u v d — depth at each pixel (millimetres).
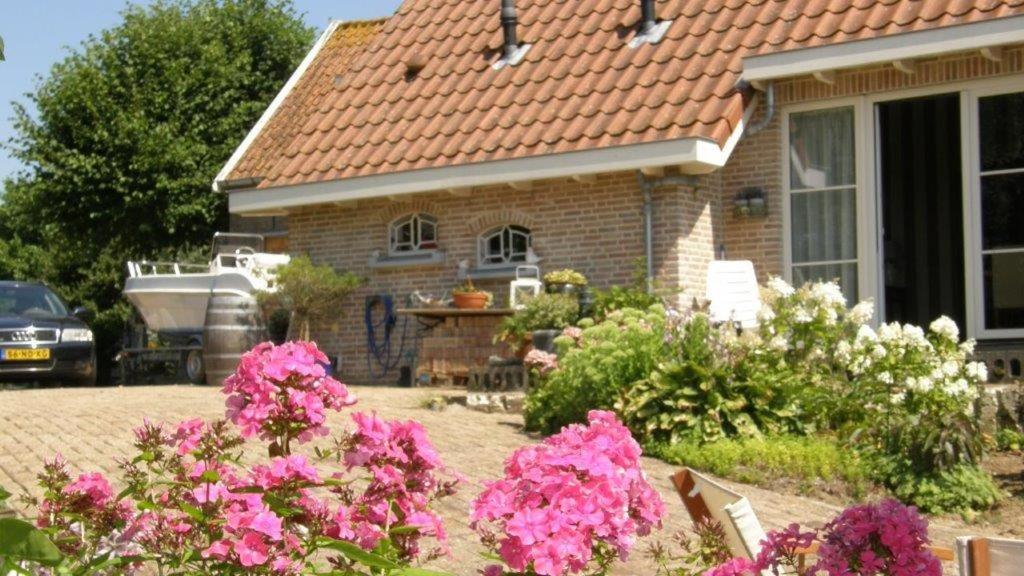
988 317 13867
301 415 3834
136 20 31516
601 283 15633
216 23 32188
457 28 18969
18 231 50625
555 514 3346
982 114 13875
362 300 17844
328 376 3945
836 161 14820
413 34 19344
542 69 17062
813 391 11078
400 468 3844
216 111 31141
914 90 14195
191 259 32469
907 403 10750
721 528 4395
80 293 41688
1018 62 13500
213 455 3822
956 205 15695
